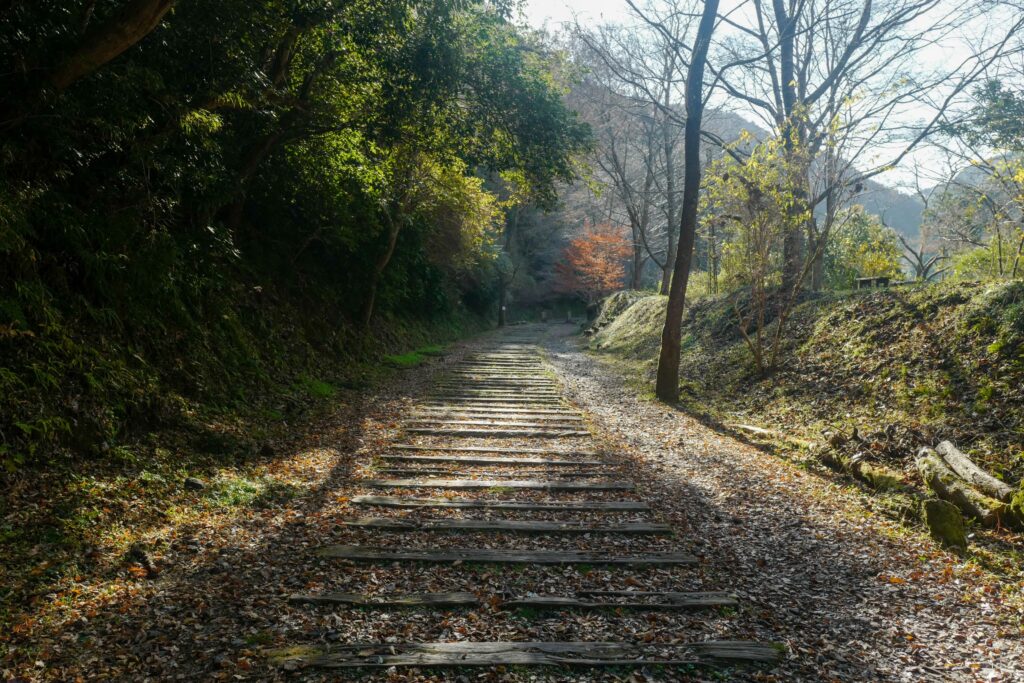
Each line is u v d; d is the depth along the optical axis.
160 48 7.06
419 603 3.95
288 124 10.58
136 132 7.54
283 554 4.68
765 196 10.98
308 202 13.36
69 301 6.23
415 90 9.81
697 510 5.96
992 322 8.11
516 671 3.22
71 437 5.28
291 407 9.27
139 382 6.57
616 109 19.17
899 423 7.66
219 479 6.03
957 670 3.34
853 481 6.80
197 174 8.34
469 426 9.48
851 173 12.02
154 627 3.55
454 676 3.17
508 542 5.12
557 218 45.09
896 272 15.24
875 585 4.40
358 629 3.62
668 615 3.91
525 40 11.63
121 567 4.22
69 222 6.44
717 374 12.88
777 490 6.55
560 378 15.37
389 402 11.38
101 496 4.91
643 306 22.80
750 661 3.37
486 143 11.38
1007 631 3.76
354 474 6.89
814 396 9.69
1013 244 10.83
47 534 4.23
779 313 12.30
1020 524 5.20
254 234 12.55
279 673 3.13
